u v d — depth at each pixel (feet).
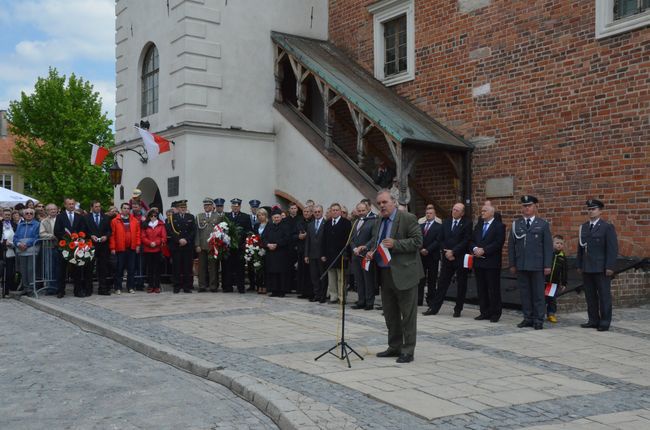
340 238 39.65
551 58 44.19
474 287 41.70
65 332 31.22
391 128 46.52
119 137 68.90
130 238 46.06
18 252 44.91
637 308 37.70
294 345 26.45
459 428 15.98
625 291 38.09
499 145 47.67
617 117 40.34
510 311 36.52
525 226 31.76
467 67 50.06
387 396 18.66
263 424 17.17
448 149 48.08
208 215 47.88
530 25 45.55
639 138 39.19
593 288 31.35
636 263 38.22
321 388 19.72
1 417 17.67
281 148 59.67
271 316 34.55
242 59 59.52
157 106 62.85
